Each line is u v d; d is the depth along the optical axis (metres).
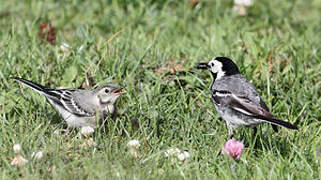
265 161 10.38
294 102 12.82
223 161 10.35
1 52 14.31
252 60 14.64
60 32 16.45
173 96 12.84
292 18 18.69
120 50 14.81
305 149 11.12
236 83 11.80
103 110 11.68
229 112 11.50
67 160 10.14
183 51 15.27
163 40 16.25
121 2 18.42
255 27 17.83
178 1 18.91
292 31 17.23
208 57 14.58
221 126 12.09
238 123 11.43
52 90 11.81
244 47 15.09
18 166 9.76
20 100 12.30
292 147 11.30
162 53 14.82
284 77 13.76
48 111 12.28
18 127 11.36
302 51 14.91
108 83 12.37
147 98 12.83
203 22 17.89
